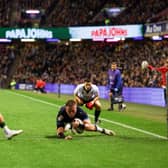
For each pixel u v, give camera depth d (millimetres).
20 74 110250
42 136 25078
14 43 116625
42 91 90188
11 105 50125
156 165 17828
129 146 22219
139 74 73688
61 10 118500
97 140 23844
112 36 89562
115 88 45438
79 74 97125
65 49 110875
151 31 81312
